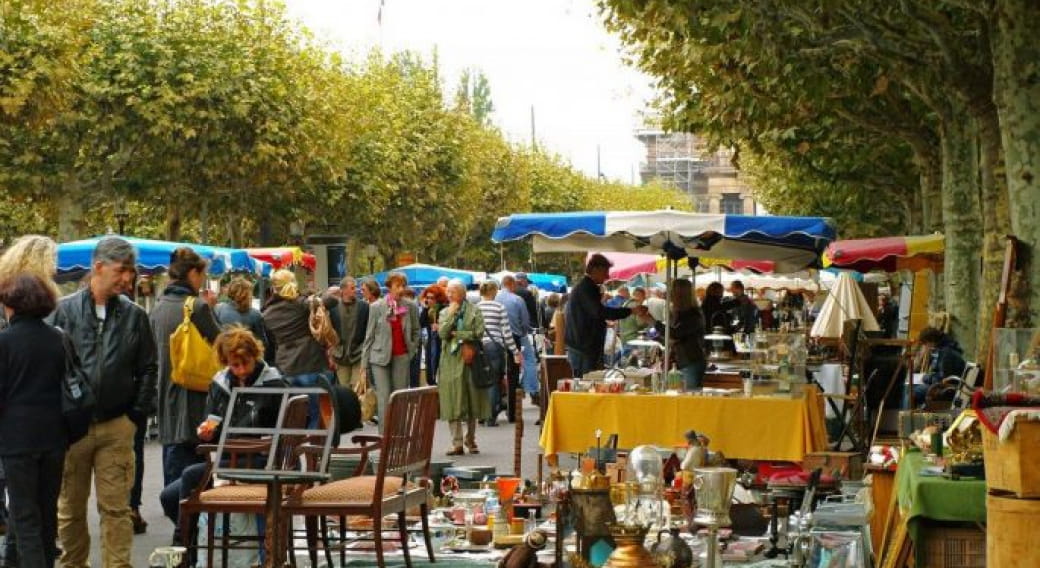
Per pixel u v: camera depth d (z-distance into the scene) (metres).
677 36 20.45
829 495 12.38
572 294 18.03
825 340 25.44
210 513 10.70
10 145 40.50
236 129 42.72
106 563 10.49
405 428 10.98
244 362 11.13
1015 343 9.56
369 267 70.69
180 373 12.60
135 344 10.50
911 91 25.30
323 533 11.35
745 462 15.24
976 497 8.55
